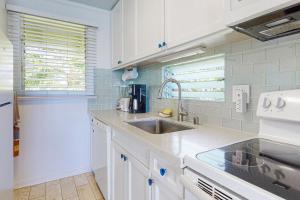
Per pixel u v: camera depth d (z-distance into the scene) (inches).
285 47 37.8
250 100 43.9
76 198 73.7
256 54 42.7
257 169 24.0
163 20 54.7
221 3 37.4
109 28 100.2
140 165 43.6
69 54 91.3
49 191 78.7
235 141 37.5
